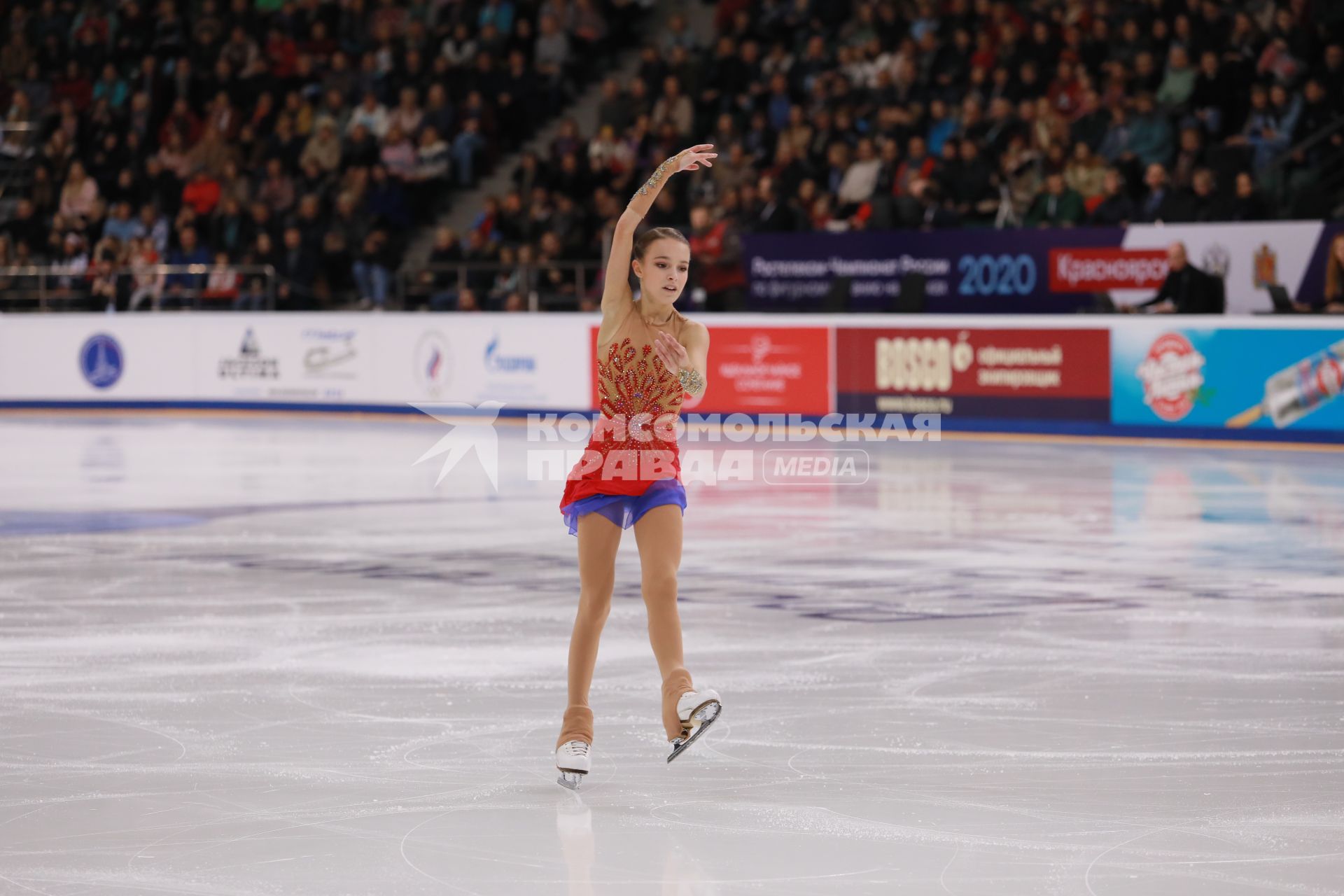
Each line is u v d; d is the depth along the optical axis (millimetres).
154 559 23891
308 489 32312
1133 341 39312
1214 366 38156
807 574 22203
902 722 14312
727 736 13883
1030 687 15664
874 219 44219
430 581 21922
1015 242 41844
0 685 15992
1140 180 42719
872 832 11188
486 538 25797
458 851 10836
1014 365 40844
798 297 44906
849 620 19047
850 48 49750
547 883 10164
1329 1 44312
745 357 44469
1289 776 12547
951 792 12172
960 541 24875
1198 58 44625
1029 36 47000
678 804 11906
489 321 47156
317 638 18250
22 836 11258
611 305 12453
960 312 42750
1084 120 44125
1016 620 18953
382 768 12984
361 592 21094
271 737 13977
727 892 9977
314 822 11539
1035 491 30688
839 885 10094
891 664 16734
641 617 19375
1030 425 40812
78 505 29922
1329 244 38125
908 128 46344
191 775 12797
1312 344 36719
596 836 11133
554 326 45875
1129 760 13039
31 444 41594
